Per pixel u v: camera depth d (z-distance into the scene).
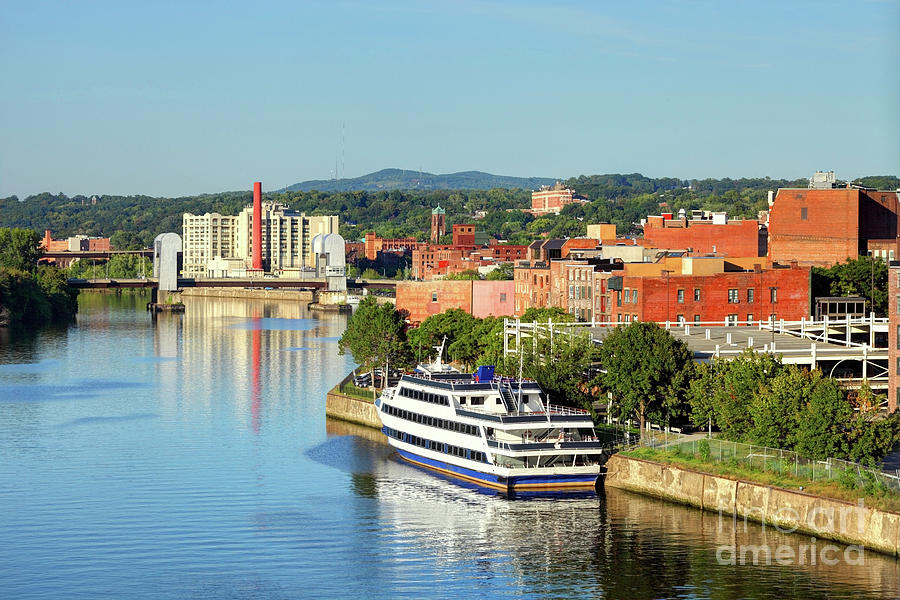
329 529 145.00
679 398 167.50
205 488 164.75
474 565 132.12
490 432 161.75
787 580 124.94
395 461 180.38
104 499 159.25
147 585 126.81
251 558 135.12
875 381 177.50
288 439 198.62
